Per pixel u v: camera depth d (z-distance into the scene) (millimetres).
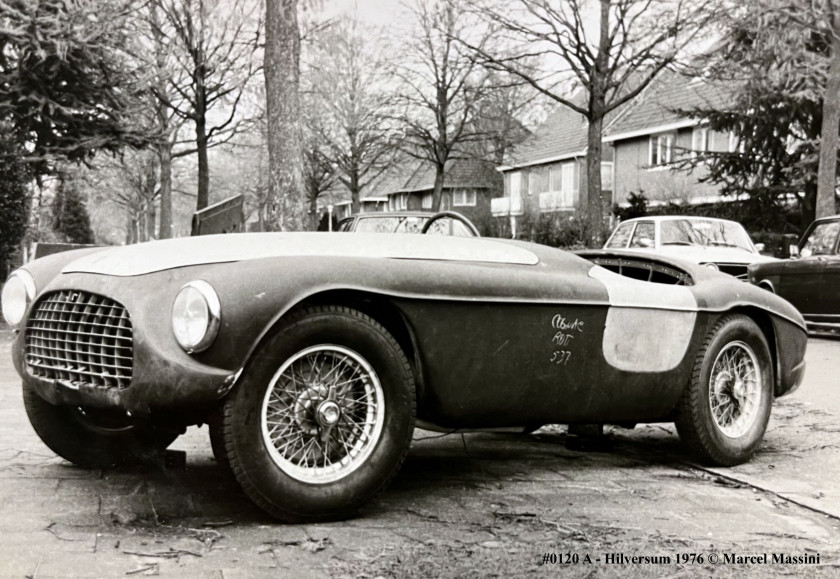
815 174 21422
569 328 4309
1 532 3398
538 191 48125
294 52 11133
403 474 4648
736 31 19688
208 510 3783
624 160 38594
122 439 4465
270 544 3355
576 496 4254
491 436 5867
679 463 5102
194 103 23750
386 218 12117
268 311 3406
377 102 30766
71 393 3715
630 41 20578
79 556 3145
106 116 15930
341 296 3709
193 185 45062
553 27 20875
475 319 3988
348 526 3629
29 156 15008
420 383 3934
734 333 5004
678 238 14828
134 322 3453
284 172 11117
